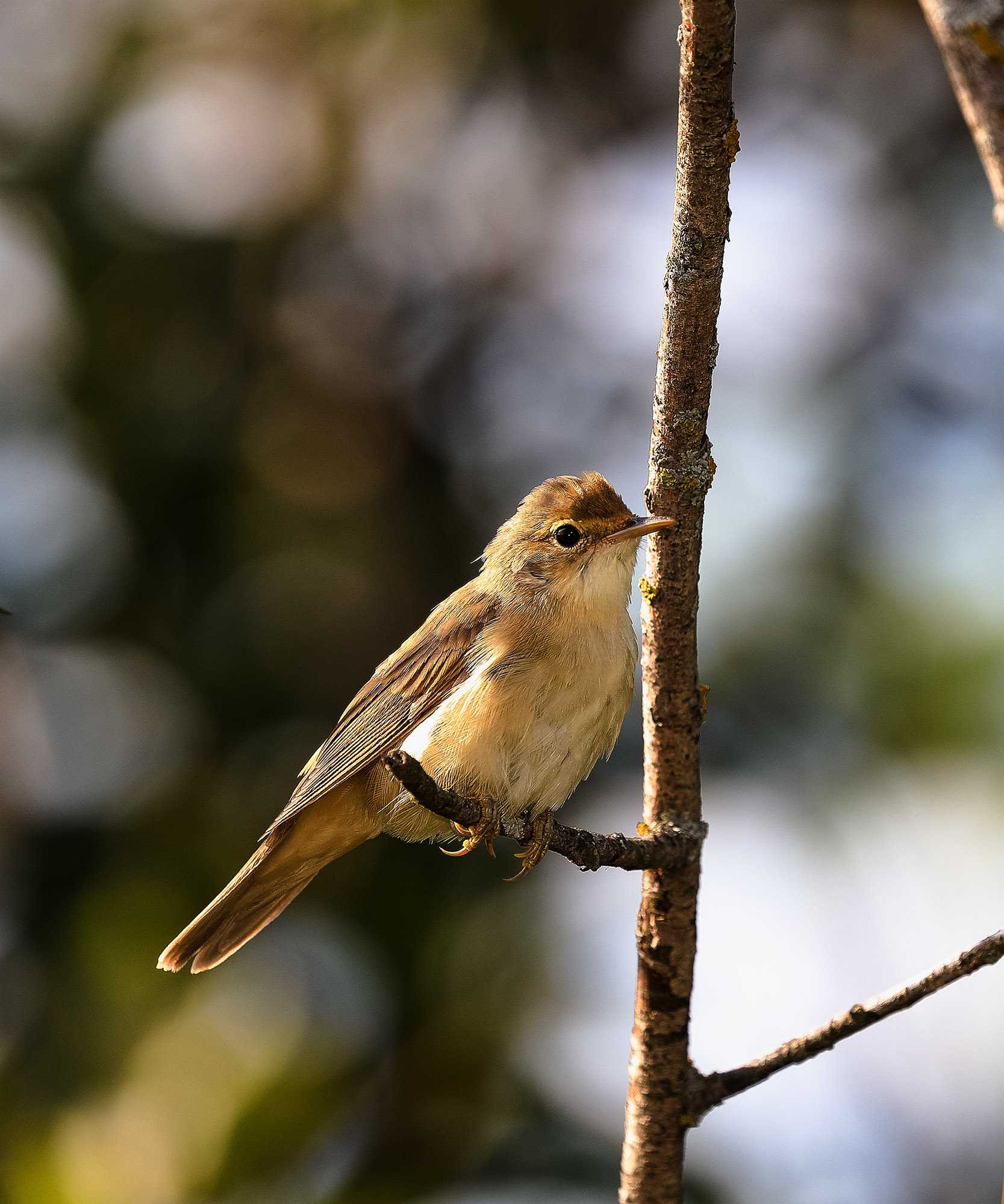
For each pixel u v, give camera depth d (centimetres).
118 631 1110
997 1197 1037
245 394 1162
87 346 1133
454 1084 995
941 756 964
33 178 1147
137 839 1062
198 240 1162
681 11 551
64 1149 920
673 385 615
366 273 1220
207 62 1178
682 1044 664
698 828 665
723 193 577
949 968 614
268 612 1130
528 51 1232
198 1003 988
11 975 1026
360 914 1063
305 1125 942
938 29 549
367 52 1185
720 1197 984
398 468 1191
